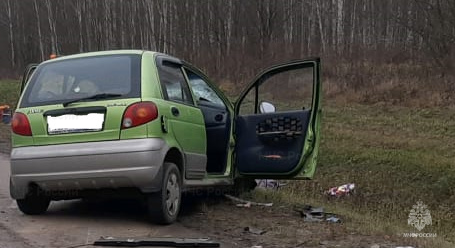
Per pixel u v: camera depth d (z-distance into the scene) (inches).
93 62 235.0
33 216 245.6
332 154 613.0
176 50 1469.0
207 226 234.1
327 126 759.7
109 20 1814.7
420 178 530.3
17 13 2150.6
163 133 218.8
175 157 232.2
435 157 573.0
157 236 212.1
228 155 269.6
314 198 434.0
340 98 936.3
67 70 235.0
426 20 1052.5
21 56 2133.4
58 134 219.8
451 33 998.4
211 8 1441.9
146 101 216.4
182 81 251.1
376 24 1395.2
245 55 1258.6
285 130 259.6
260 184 379.6
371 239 219.1
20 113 228.2
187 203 280.1
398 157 577.6
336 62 1112.2
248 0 1368.1
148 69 226.5
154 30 1621.6
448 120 757.3
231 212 262.7
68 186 219.0
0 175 383.9
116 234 214.2
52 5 1978.3
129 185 213.8
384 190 513.0
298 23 1444.4
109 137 214.4
